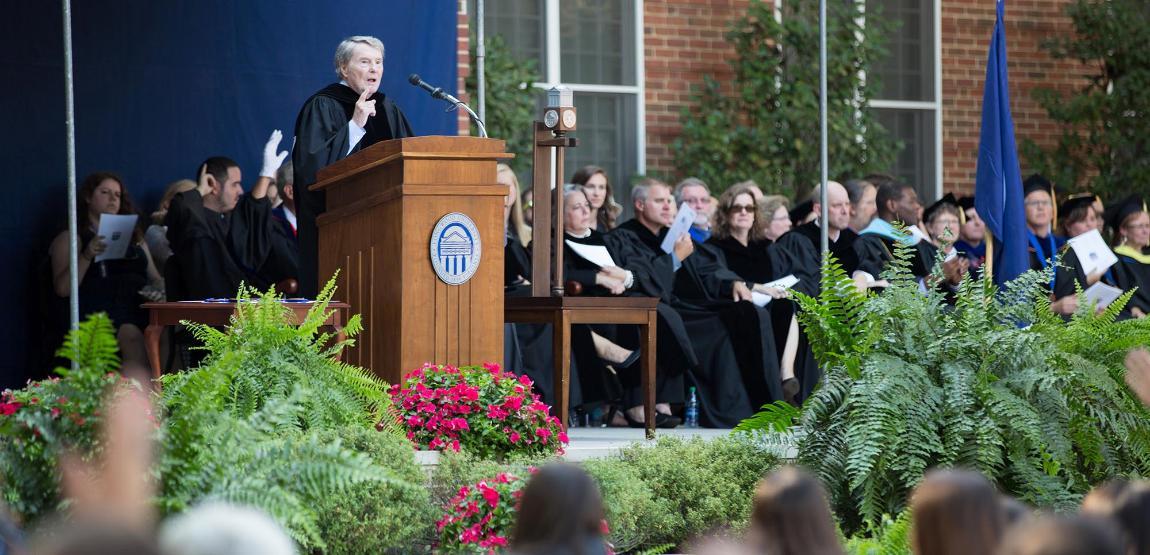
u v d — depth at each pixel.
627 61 28.48
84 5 21.25
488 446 12.27
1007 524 5.70
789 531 5.88
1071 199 24.08
